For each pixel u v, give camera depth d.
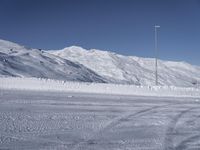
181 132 13.36
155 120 16.59
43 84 43.72
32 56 152.75
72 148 9.92
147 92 42.44
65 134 12.09
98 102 25.14
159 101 29.30
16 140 10.73
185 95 43.34
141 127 14.33
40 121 14.70
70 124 14.30
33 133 11.99
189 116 18.70
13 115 16.14
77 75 145.12
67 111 18.78
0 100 23.64
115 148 10.12
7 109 18.56
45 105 21.42
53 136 11.63
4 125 13.20
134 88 44.88
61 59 175.00
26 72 116.81
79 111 19.02
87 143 10.72
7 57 130.75
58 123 14.42
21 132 12.05
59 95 31.09
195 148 10.37
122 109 21.00
